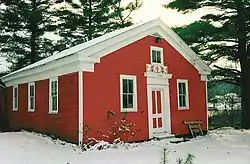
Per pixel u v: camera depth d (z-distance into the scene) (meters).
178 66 16.55
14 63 28.66
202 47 19.50
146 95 14.60
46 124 14.98
